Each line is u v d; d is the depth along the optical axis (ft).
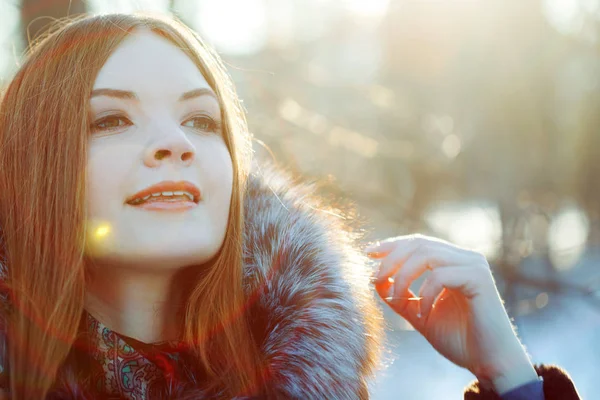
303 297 5.01
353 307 5.15
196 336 4.84
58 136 4.46
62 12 11.29
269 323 5.00
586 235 24.70
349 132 15.24
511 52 26.21
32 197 4.50
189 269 4.92
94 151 4.40
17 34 12.01
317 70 18.90
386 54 25.85
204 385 4.72
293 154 13.25
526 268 15.93
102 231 4.38
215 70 5.12
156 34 4.76
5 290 4.48
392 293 6.07
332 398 4.83
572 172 28.30
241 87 14.12
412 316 6.12
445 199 21.81
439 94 25.80
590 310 15.02
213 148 4.71
